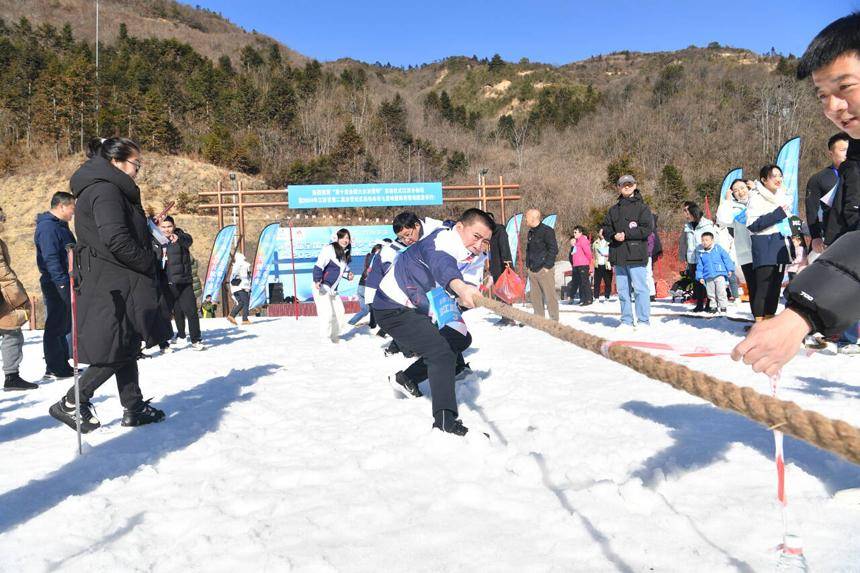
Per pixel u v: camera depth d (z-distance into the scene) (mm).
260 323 13398
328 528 2607
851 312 1211
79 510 2906
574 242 15664
